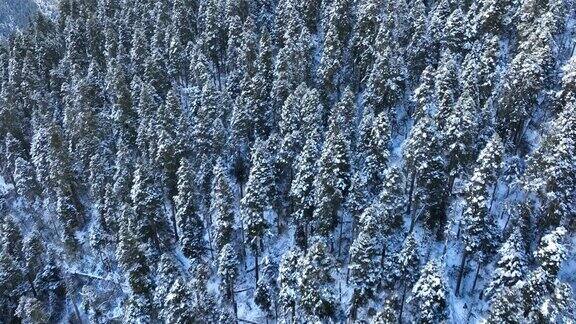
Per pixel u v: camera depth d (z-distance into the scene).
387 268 49.91
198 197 63.34
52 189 76.75
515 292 40.59
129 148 80.94
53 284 66.88
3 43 134.12
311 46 82.69
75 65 99.00
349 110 64.00
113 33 104.56
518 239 44.59
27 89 98.88
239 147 68.31
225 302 57.91
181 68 93.69
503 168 57.12
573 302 39.03
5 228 68.50
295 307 47.69
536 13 71.62
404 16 81.69
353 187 52.59
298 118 65.62
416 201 53.41
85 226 75.75
